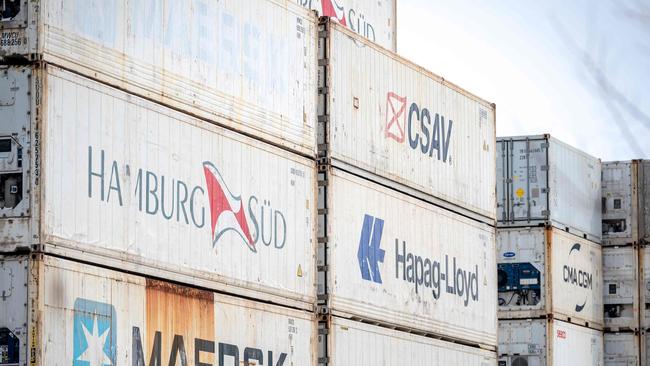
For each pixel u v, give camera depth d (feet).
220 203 98.02
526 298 165.17
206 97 97.50
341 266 112.27
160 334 90.17
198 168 95.81
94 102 85.81
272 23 106.42
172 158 93.04
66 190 82.79
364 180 117.29
